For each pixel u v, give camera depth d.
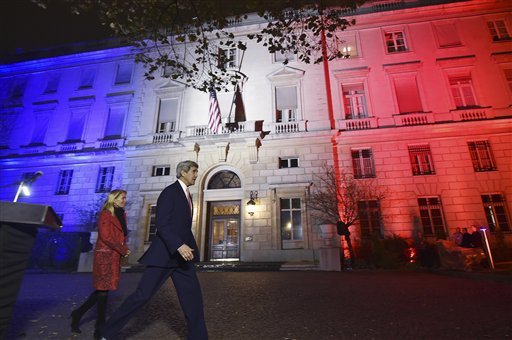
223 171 18.91
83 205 19.48
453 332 3.15
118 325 2.72
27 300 5.80
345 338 3.08
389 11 19.56
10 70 24.58
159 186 18.48
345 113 18.59
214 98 18.58
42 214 1.96
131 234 17.92
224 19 10.65
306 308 4.64
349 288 6.77
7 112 23.28
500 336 2.97
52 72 23.91
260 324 3.72
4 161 21.25
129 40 10.72
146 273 2.80
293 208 17.05
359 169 17.25
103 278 3.44
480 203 15.75
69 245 16.17
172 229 2.80
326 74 19.28
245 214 17.23
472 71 17.98
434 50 18.73
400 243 14.87
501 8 18.97
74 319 3.47
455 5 19.09
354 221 14.98
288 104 19.22
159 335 3.27
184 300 2.81
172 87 20.83
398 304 4.73
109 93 21.94
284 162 18.05
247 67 20.17
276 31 11.05
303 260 15.75
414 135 17.12
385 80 18.55
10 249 1.91
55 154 20.62
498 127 16.58
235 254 17.55
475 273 8.40
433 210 16.16
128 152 19.56
